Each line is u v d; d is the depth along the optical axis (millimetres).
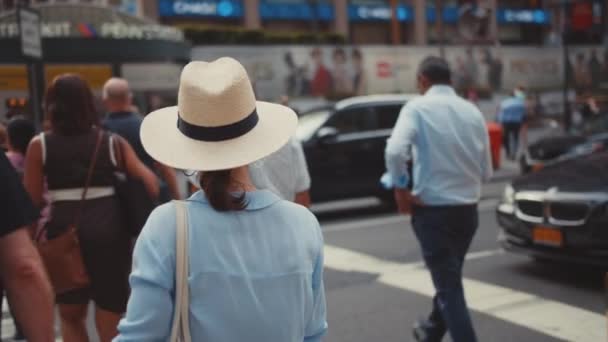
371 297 5738
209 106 1661
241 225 1682
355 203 11891
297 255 1722
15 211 1713
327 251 7656
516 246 6125
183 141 1700
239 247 1660
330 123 10359
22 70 15875
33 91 9305
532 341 4543
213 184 1681
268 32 24625
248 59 23062
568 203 5633
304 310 1742
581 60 31391
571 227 5578
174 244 1631
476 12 25875
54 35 15836
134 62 17172
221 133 1682
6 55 15641
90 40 16203
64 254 3270
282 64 23469
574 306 5246
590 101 19062
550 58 30594
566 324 4855
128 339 1577
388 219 9938
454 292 3801
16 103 13930
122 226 3459
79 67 16422
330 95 24172
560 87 30734
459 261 3896
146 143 1729
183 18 30156
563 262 5750
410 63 25984
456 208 3830
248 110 1713
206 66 1741
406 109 3902
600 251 5445
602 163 6172
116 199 3477
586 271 6262
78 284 3303
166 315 1605
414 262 6941
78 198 3371
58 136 3385
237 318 1624
